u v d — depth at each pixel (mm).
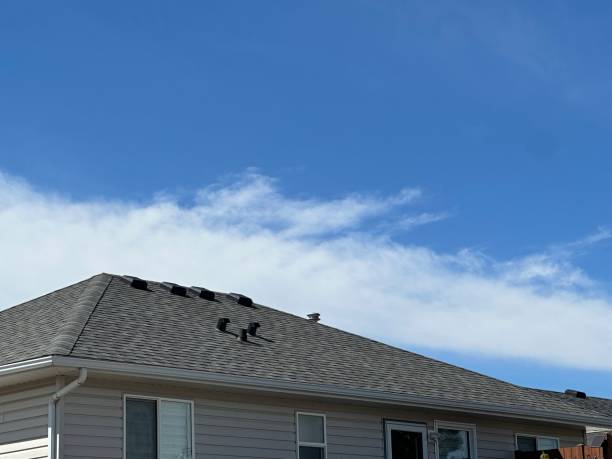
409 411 20469
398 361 22531
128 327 17375
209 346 18000
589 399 30422
